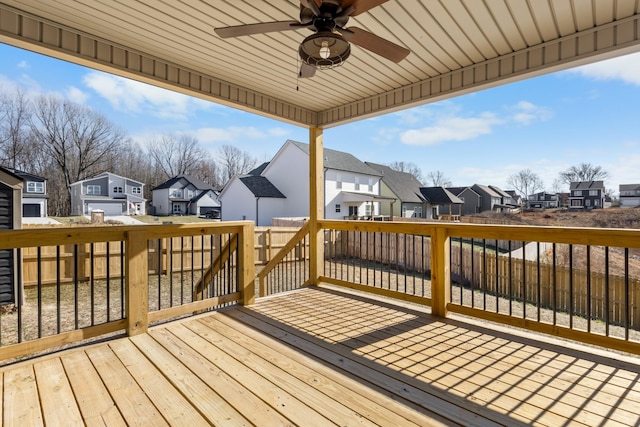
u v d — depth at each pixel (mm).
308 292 4332
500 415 1778
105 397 1940
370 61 3299
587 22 2617
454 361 2395
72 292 6188
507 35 2818
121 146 33031
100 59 2920
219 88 3783
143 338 2789
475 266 7309
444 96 3676
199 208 34688
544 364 2344
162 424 1709
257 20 2674
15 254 4902
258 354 2506
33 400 1906
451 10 2475
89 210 28359
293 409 1829
